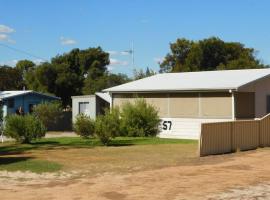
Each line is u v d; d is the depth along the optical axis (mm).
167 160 18281
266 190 12445
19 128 26359
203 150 19797
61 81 59125
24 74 69875
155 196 11656
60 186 13109
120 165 16969
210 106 27688
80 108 41406
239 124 22016
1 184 13625
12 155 20438
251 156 19812
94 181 13781
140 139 27453
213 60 60031
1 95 41750
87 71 65250
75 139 28016
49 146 24453
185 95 28781
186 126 28656
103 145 24328
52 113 39625
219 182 13508
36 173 15539
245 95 27484
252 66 56625
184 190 12375
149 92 30312
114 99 32438
